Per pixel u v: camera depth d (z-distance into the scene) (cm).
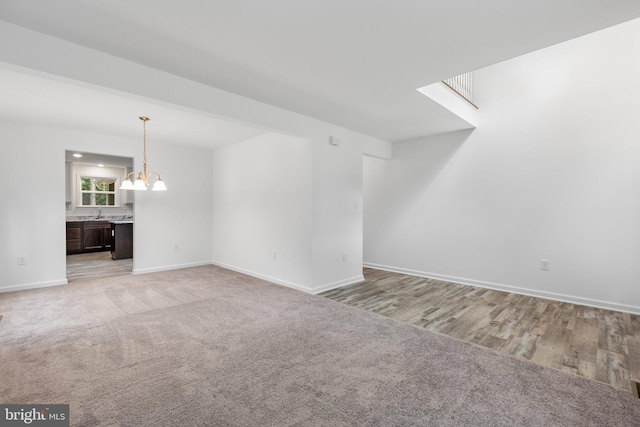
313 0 170
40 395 178
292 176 420
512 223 405
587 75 352
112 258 655
